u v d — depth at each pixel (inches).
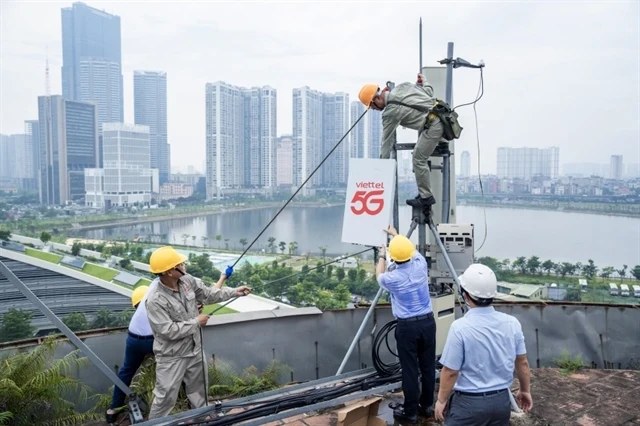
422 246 166.4
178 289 130.2
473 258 164.6
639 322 192.7
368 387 150.3
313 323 197.6
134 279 1354.6
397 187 167.8
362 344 201.8
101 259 1679.4
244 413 129.3
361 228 161.9
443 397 92.1
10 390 138.0
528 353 197.3
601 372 177.3
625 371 178.1
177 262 125.7
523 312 199.9
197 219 3462.1
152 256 125.4
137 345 141.3
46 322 647.8
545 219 2156.7
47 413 147.0
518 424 137.3
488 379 89.8
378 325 203.2
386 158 163.5
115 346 167.6
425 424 136.6
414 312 133.7
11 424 138.9
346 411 128.3
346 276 1293.1
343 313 201.3
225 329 184.2
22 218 3289.9
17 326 609.3
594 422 138.9
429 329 134.5
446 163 172.9
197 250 2304.4
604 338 195.3
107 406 155.9
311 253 2204.7
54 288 1241.4
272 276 1341.0
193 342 131.4
